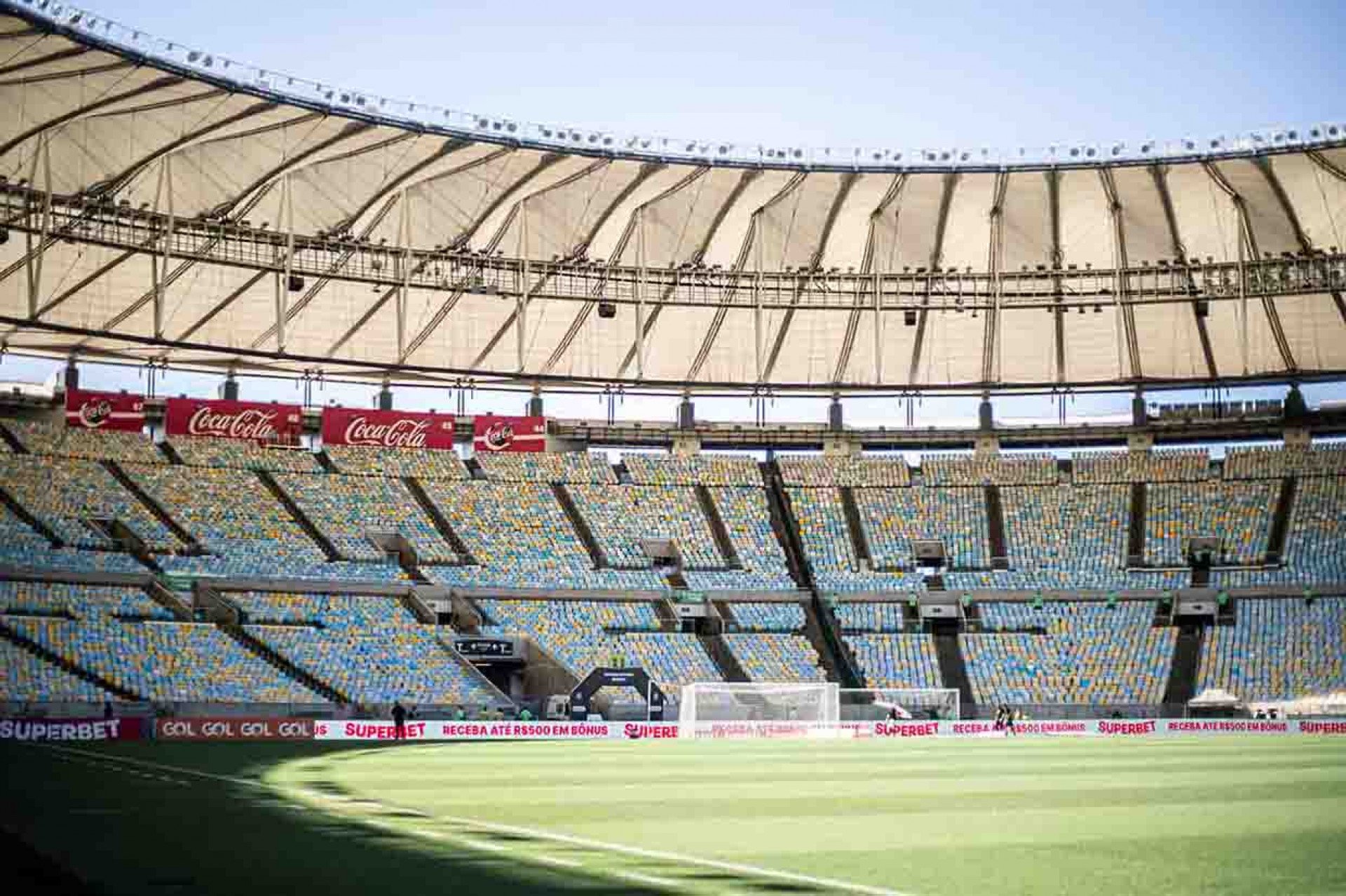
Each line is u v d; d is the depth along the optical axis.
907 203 77.81
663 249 78.88
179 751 43.50
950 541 84.44
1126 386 85.38
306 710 61.38
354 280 71.88
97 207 65.06
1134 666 74.94
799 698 65.31
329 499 79.81
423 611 73.94
